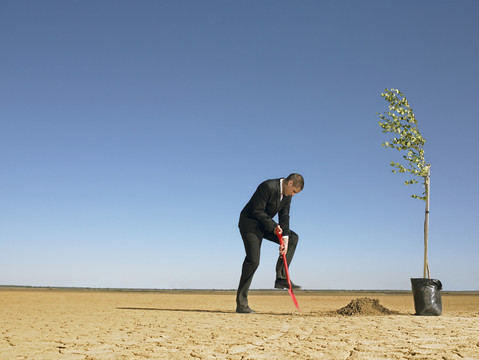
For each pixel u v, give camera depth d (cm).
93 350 425
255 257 791
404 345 438
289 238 798
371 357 384
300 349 422
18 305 1124
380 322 627
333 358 382
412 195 812
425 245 795
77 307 1046
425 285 755
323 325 599
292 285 806
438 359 374
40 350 427
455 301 1561
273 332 535
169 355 400
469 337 487
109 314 811
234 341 471
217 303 1315
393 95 830
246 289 815
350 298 1927
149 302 1330
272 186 756
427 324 600
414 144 812
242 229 797
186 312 857
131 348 435
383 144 826
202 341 472
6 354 407
